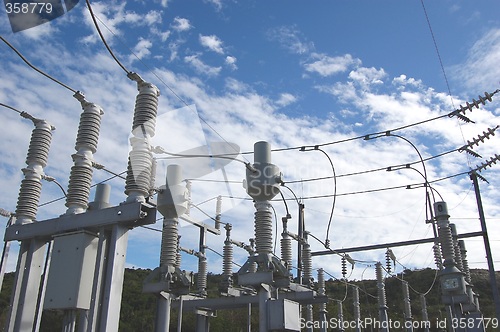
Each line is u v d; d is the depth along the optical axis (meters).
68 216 6.99
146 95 7.12
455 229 19.92
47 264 8.89
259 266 10.01
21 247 7.43
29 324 7.05
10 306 7.06
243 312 36.66
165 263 11.62
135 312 34.72
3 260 11.38
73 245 6.76
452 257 14.36
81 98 7.42
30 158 8.11
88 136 7.35
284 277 10.23
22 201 7.85
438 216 14.71
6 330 6.90
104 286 6.31
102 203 8.29
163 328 11.39
